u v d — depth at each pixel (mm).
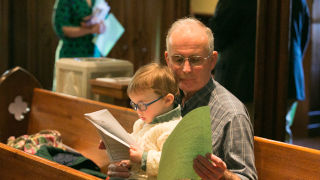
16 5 8977
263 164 2980
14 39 9070
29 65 9156
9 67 9047
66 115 4531
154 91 2619
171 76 2670
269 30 4082
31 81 4902
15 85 4781
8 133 4770
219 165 2119
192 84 2742
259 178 3002
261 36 4074
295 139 7453
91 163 3871
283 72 4098
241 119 2551
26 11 9031
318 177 2717
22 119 4879
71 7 6191
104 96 5383
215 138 2588
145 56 7695
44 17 9016
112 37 6914
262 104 4172
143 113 2701
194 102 2811
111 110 4012
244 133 2518
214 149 2578
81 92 5438
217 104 2697
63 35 6254
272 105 4168
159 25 7430
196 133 2102
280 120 4160
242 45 4742
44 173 2729
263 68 4121
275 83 4137
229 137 2529
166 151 2250
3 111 4715
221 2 4723
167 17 7266
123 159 2541
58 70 5801
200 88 2781
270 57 4117
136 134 2836
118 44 7883
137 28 7738
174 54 2674
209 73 2773
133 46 7812
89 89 5387
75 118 4434
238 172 2449
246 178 2412
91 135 4262
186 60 2652
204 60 2660
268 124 4188
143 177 2662
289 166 2854
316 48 7453
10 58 9055
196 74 2674
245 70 4762
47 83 9156
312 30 7355
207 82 2785
